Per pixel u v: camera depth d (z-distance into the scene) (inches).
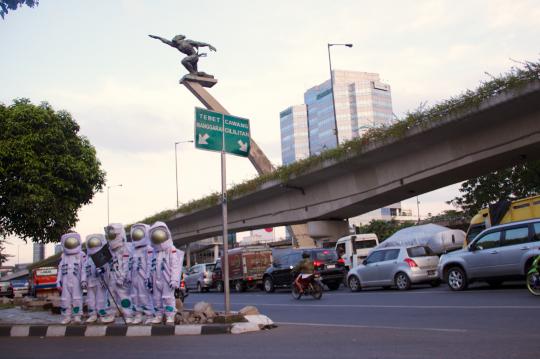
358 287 854.5
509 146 832.3
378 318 454.3
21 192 805.2
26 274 3818.9
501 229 629.9
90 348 346.9
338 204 1193.4
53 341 396.2
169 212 1795.0
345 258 1098.1
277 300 788.6
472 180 1413.6
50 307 698.2
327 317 496.1
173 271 428.1
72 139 882.8
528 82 727.7
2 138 815.1
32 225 832.9
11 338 431.2
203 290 1328.7
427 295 641.0
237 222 1557.6
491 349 270.1
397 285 791.1
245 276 1141.1
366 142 990.4
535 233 597.3
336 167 1106.7
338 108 5349.4
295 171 1183.6
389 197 1140.5
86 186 893.8
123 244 464.1
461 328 354.3
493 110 794.8
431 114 861.8
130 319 455.2
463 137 899.4
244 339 355.6
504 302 486.6
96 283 472.4
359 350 288.4
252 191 1341.0
